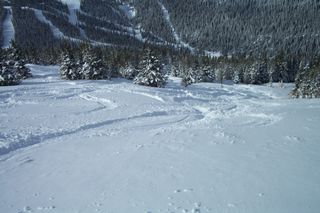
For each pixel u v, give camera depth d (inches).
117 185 319.3
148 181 321.4
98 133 624.7
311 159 355.9
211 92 2203.5
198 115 879.1
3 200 306.8
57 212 270.5
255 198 266.7
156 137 518.6
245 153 390.0
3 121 759.7
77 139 567.5
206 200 268.7
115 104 1126.4
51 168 400.2
